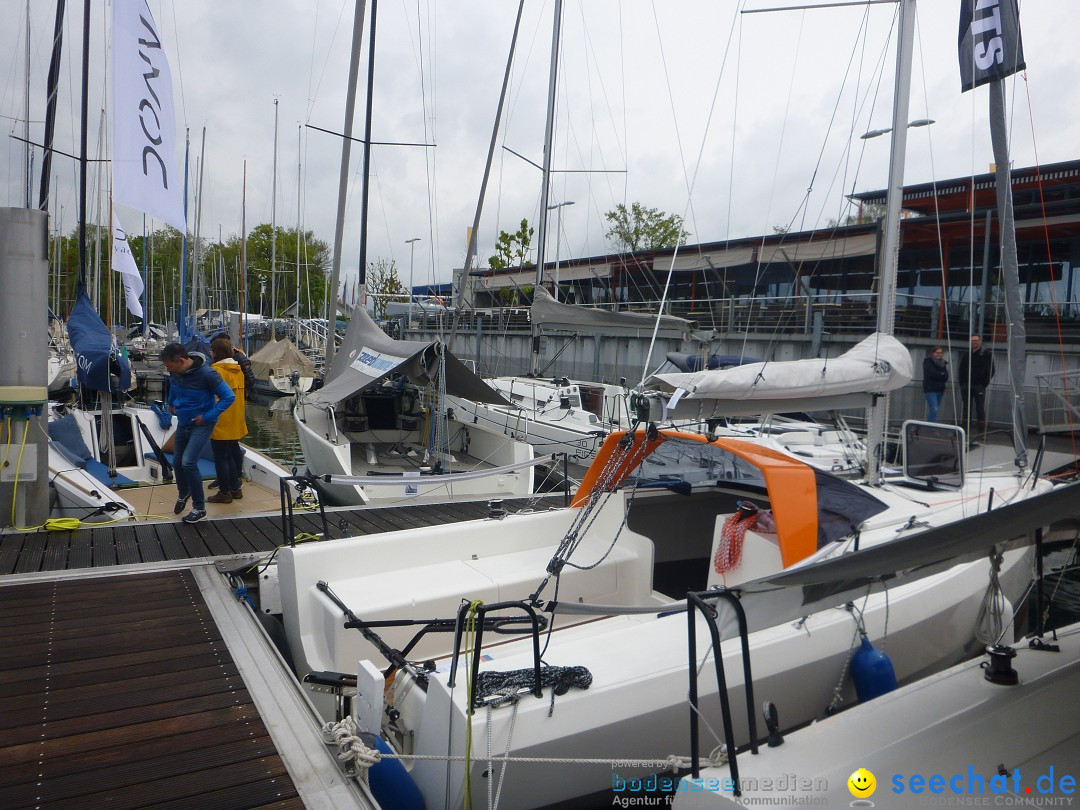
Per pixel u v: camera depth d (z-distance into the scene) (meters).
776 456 3.71
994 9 4.88
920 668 3.59
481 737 2.40
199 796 2.28
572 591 3.85
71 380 14.45
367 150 10.54
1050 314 13.09
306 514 6.21
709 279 18.30
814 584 2.18
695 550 4.80
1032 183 13.17
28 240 4.83
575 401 10.91
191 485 5.65
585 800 2.68
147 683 2.99
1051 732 2.28
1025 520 2.06
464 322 21.30
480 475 5.67
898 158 4.66
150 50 5.43
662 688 2.73
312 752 2.54
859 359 4.09
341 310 29.77
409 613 3.41
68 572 4.29
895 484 4.73
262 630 3.55
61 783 2.31
